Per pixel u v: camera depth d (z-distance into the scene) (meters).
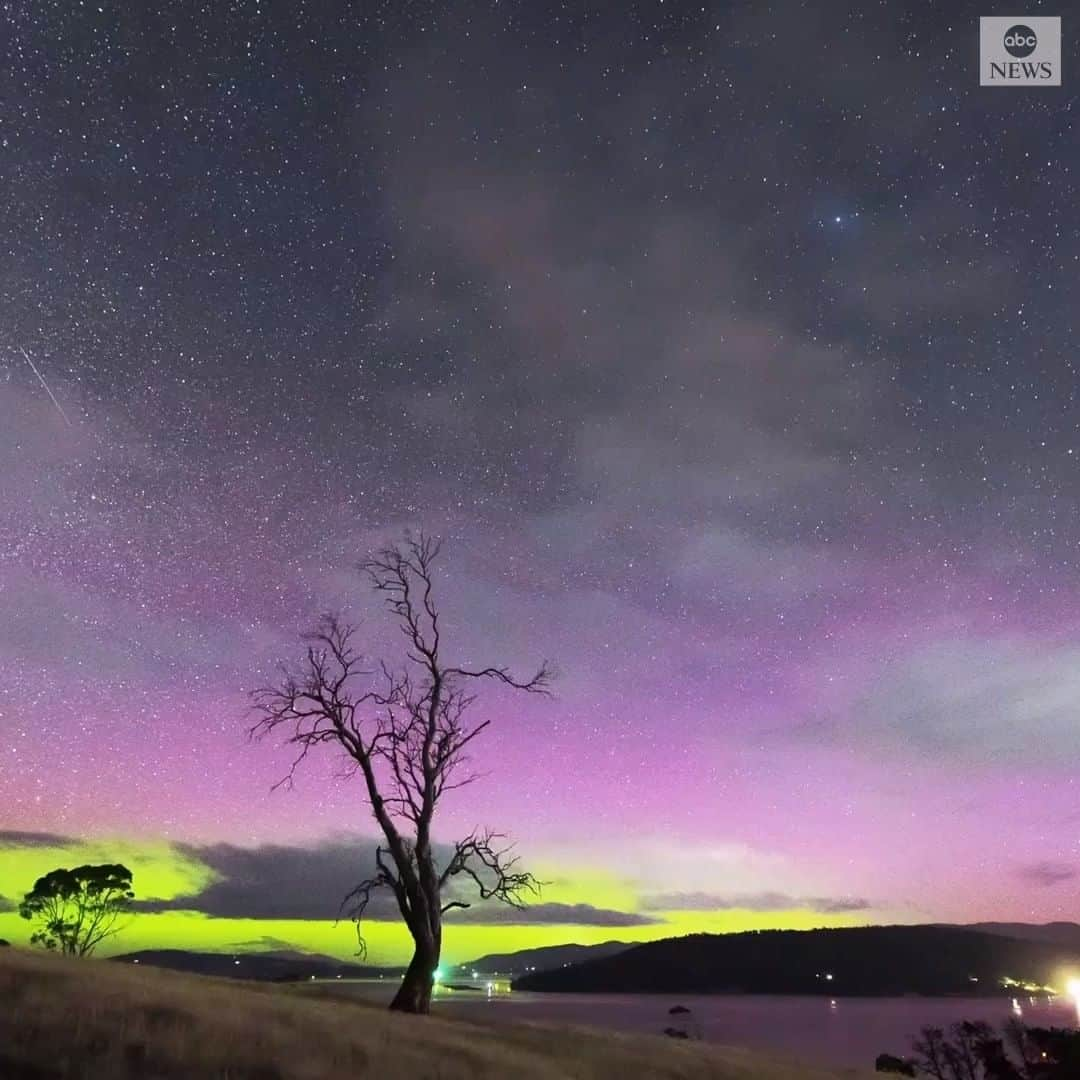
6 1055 13.42
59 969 20.75
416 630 31.52
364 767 30.30
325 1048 16.84
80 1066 13.41
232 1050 15.48
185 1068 14.11
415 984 28.56
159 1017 16.84
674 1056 25.56
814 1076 26.89
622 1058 23.61
